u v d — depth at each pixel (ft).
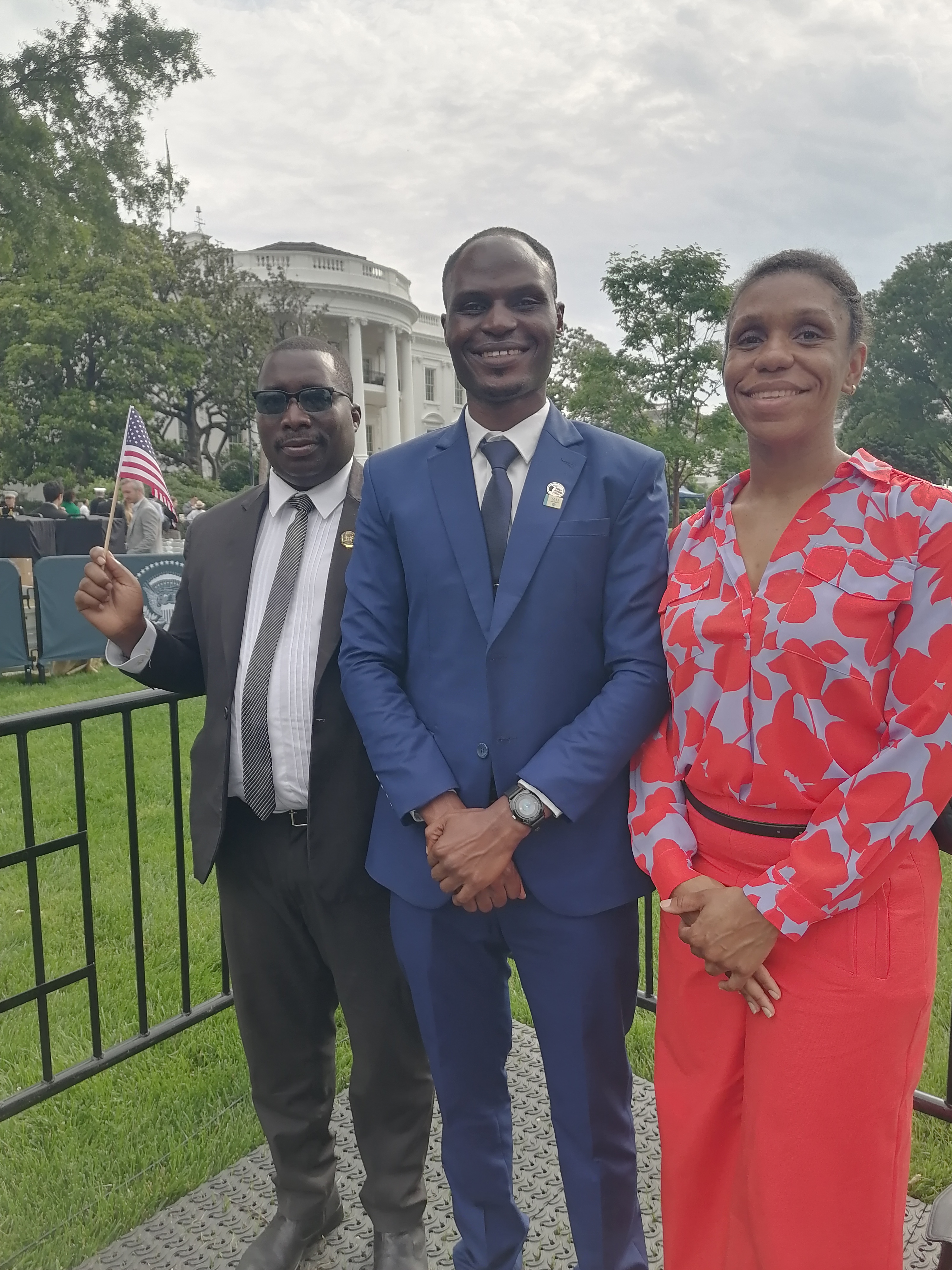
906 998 4.78
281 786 6.40
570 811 5.36
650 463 5.91
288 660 6.41
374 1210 6.79
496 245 5.67
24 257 89.97
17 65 55.93
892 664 4.74
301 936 6.78
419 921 5.98
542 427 5.94
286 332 131.03
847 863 4.62
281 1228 6.93
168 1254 7.09
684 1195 5.49
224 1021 10.37
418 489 6.03
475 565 5.75
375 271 168.76
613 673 5.73
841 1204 4.84
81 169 57.72
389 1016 6.59
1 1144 8.35
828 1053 4.78
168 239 115.55
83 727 22.26
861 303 5.14
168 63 57.77
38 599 27.66
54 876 13.87
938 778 4.60
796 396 4.99
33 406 101.81
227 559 6.77
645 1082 9.02
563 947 5.76
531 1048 9.77
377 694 5.89
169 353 102.94
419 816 5.66
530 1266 6.84
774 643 4.82
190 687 7.65
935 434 136.87
